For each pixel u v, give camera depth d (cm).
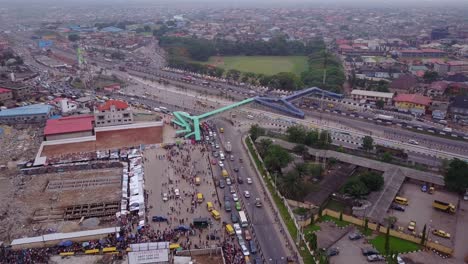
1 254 13812
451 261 13875
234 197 17638
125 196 17675
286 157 19938
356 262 13762
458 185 18200
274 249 14225
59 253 13838
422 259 13950
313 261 13550
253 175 19950
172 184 18762
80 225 15738
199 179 18925
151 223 15650
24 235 15088
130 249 13400
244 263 13350
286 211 16638
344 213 16712
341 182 18925
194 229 15312
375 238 15162
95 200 17712
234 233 15075
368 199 17388
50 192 18425
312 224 15875
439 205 17062
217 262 13550
